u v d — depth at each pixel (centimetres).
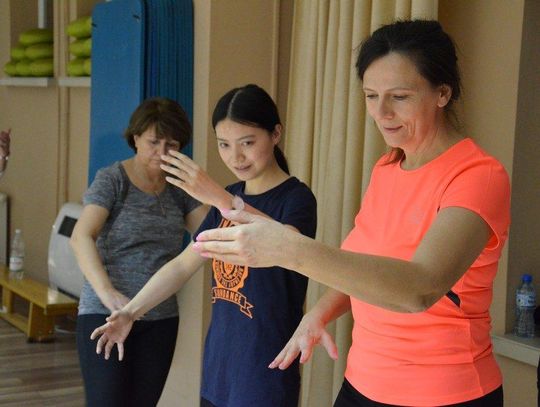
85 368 271
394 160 167
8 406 404
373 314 162
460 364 153
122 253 275
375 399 161
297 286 207
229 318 210
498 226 142
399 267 126
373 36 150
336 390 287
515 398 255
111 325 211
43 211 618
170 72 347
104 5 384
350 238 172
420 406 154
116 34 369
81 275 495
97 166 396
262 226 124
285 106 351
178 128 272
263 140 206
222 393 211
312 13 310
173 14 345
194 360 345
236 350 207
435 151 155
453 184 146
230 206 189
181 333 354
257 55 346
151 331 277
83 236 267
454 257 133
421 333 154
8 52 663
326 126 301
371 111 151
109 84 379
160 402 371
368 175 276
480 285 152
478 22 264
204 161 341
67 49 554
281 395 204
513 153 254
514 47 253
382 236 160
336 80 292
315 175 311
